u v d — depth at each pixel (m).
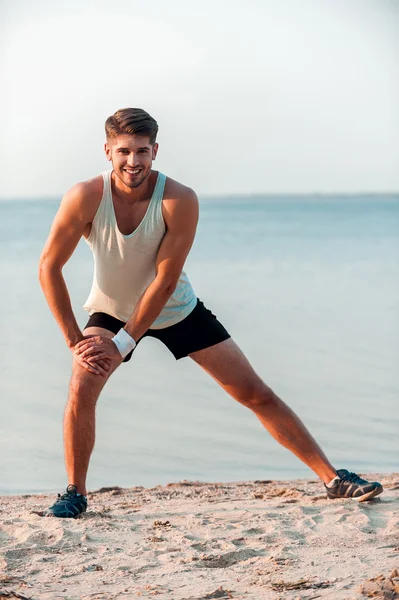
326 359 15.61
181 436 10.85
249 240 58.72
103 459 9.97
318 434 10.84
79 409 6.39
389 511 6.50
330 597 4.38
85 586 4.69
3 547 5.50
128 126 6.00
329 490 6.99
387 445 10.36
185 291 6.81
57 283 6.41
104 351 6.33
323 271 33.12
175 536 5.77
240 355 6.93
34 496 8.11
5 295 26.02
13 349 16.72
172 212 6.26
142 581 4.79
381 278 29.94
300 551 5.37
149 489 8.29
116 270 6.53
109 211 6.26
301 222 95.00
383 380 13.90
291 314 21.30
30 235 67.44
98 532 5.88
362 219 101.88
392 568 4.91
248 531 5.91
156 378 14.41
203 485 8.54
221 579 4.80
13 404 12.34
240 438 10.86
